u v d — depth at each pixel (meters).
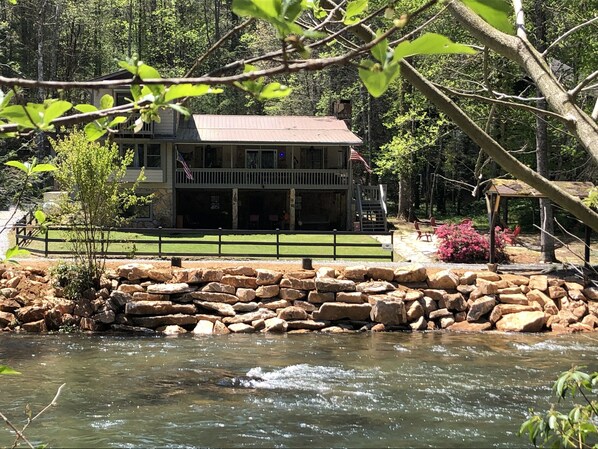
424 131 30.05
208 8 61.03
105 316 18.03
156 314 18.36
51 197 21.33
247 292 19.08
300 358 14.58
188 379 12.39
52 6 44.75
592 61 18.50
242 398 11.15
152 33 60.09
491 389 11.88
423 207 55.75
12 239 25.41
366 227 35.94
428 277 20.03
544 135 23.28
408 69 2.46
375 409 10.58
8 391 11.20
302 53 1.30
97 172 18.80
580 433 3.77
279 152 37.81
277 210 39.22
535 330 18.67
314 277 19.83
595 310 19.58
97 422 9.59
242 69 1.52
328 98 46.19
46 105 1.41
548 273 21.53
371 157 46.59
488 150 2.45
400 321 18.91
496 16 1.31
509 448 8.76
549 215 24.34
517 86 21.89
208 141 35.00
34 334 17.22
